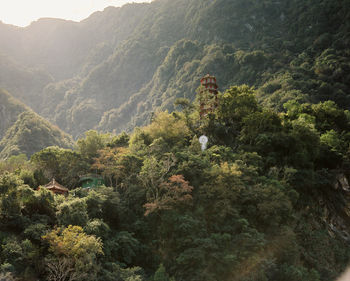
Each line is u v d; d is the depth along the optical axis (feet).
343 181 224.74
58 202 141.28
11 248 116.57
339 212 216.54
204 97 261.24
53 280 112.57
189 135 233.76
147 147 204.85
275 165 198.70
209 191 155.84
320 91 502.38
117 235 143.64
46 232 124.98
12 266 111.14
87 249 116.98
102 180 197.36
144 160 180.34
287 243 158.20
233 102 249.14
